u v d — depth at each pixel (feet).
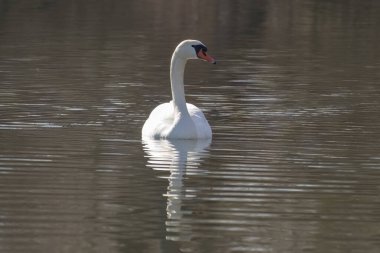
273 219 41.65
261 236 39.29
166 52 100.89
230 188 46.75
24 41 106.42
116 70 87.86
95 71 86.84
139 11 138.72
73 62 91.86
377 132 61.41
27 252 36.78
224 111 69.21
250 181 48.21
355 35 117.80
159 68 89.97
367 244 38.45
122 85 79.77
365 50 104.94
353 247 38.09
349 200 44.86
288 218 41.83
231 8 143.23
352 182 48.21
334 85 81.25
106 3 147.13
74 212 42.22
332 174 49.88
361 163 52.49
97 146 56.39
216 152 55.21
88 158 52.95
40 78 81.76
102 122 64.34
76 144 56.70
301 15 136.87
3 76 82.33
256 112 68.69
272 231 40.01
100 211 42.39
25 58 93.66
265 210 43.01
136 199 44.55
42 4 143.43
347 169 51.01
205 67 90.84
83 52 98.89
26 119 64.34
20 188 46.11
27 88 76.54
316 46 107.86
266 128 62.85
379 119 66.03
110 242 38.17
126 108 69.72
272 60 96.27
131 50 101.45
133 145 57.00
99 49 101.45
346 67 92.07
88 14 134.10
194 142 58.23
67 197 44.73
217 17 133.49
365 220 41.63
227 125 63.87
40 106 69.26
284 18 133.59
